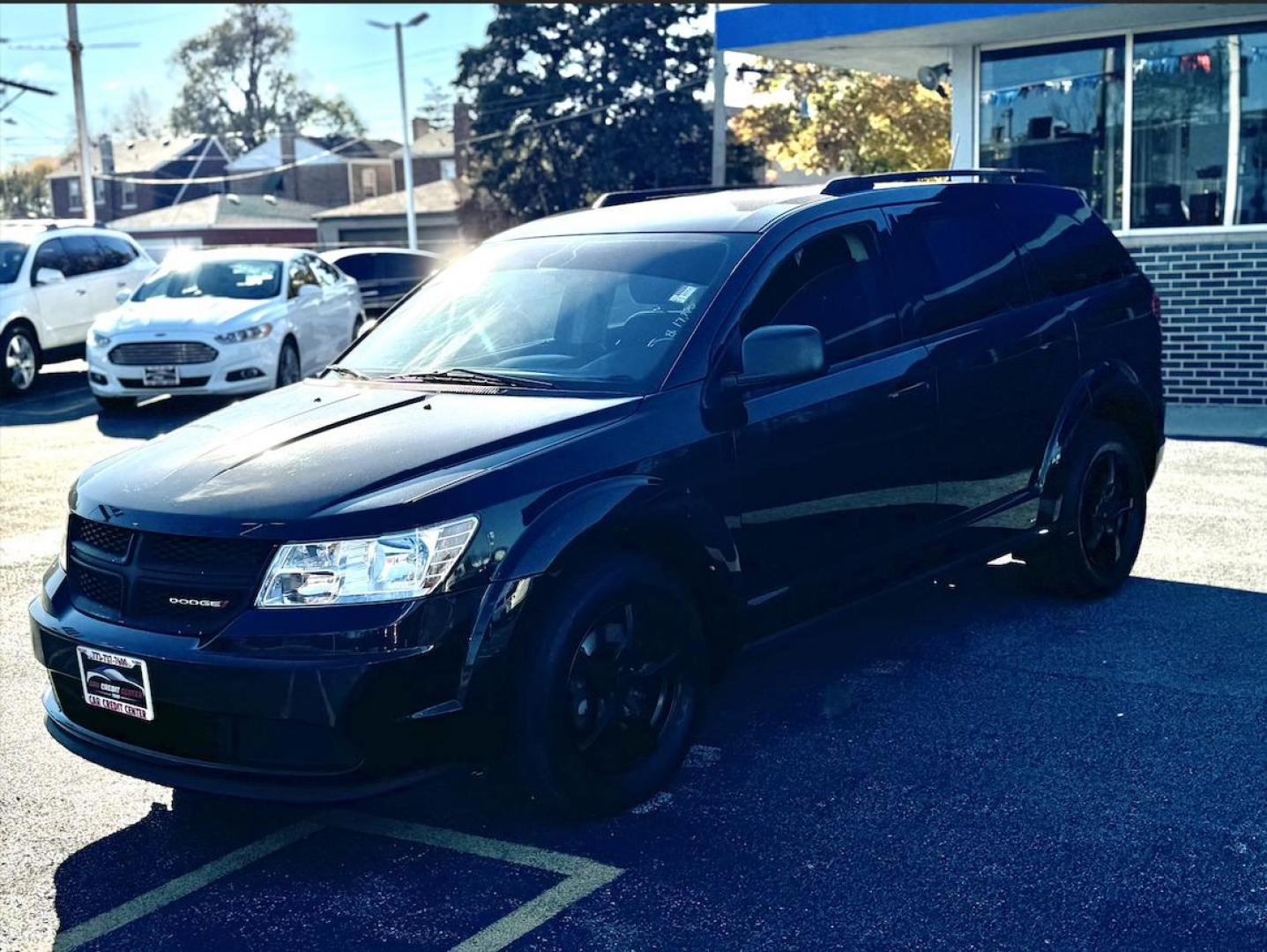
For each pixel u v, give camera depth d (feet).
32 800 13.88
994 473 17.69
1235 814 12.75
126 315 44.47
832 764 14.17
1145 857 11.91
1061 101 41.34
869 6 39.78
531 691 12.17
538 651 12.17
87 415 43.93
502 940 10.85
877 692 16.31
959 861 11.93
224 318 43.47
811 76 115.03
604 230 16.74
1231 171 38.88
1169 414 38.01
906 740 14.79
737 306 14.62
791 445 14.61
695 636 13.65
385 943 10.86
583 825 12.93
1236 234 38.42
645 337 14.51
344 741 11.34
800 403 14.80
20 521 27.25
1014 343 17.89
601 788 12.78
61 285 51.08
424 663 11.52
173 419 42.75
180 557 12.01
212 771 11.75
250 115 312.91
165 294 46.78
